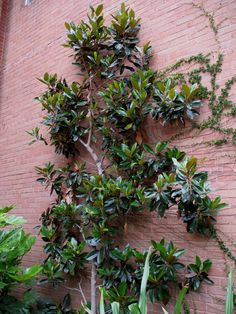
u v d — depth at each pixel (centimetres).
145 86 297
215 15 280
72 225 325
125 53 329
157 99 288
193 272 248
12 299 261
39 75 443
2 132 485
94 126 340
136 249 292
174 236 271
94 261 301
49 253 343
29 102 449
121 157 297
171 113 279
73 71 392
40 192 396
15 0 528
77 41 352
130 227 301
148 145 289
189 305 250
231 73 263
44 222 352
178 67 296
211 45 278
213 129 265
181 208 254
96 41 345
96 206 287
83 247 308
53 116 349
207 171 262
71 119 351
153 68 316
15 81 484
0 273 251
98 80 353
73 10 416
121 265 280
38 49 455
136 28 334
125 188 277
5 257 252
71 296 330
